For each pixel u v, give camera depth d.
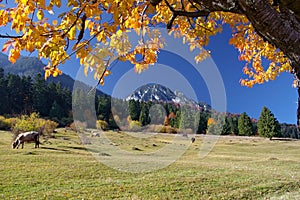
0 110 57.72
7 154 20.84
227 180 13.66
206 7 2.14
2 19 2.42
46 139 33.56
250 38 4.85
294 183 12.82
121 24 2.95
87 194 11.01
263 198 10.55
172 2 3.83
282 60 5.31
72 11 2.54
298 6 1.81
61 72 3.05
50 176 13.86
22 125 38.50
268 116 52.12
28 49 2.53
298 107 2.24
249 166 18.80
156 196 10.87
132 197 10.64
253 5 1.74
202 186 12.47
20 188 11.65
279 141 43.03
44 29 2.52
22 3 2.22
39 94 59.88
